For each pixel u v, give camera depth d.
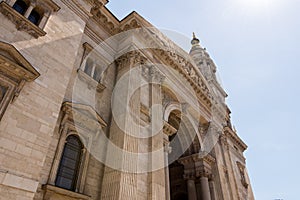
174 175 32.91
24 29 14.27
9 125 11.28
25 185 10.59
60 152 13.93
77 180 14.24
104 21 22.78
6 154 10.62
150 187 16.48
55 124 13.21
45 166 12.88
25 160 11.12
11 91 11.98
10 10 13.80
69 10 18.41
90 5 20.91
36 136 12.04
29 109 12.40
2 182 9.95
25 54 13.59
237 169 36.94
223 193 28.09
